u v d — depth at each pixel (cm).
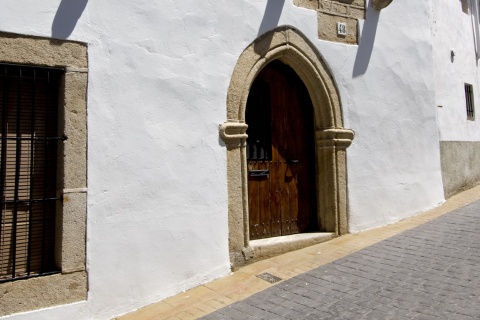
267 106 555
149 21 426
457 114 837
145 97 419
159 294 415
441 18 827
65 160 375
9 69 366
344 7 593
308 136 589
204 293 421
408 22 675
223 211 464
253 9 502
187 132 443
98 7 399
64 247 371
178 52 442
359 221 585
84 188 382
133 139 410
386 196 618
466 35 919
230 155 475
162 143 427
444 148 772
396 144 638
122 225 399
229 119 475
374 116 612
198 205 446
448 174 778
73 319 368
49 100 389
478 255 450
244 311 369
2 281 348
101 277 385
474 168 879
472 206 682
